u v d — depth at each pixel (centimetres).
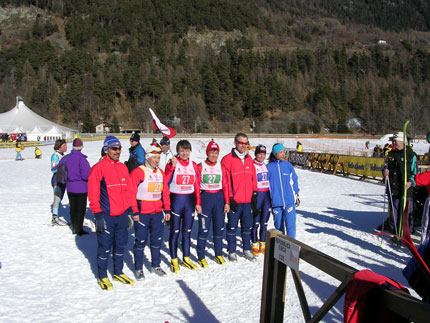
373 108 12731
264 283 259
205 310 396
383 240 664
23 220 826
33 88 12156
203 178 534
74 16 19962
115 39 18575
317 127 11212
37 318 374
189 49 18888
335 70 16088
